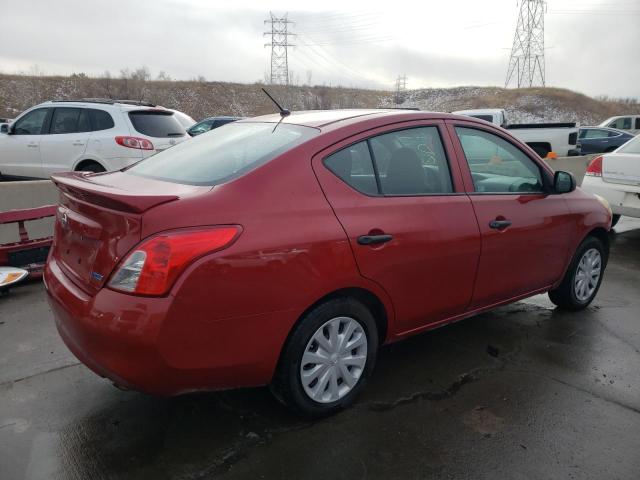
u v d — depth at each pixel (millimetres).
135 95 54938
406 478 2416
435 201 3137
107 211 2359
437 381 3307
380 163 2975
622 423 2889
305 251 2523
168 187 2637
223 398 3035
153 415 2865
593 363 3598
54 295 2604
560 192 3965
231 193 2449
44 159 8617
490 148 3629
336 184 2748
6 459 2490
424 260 3025
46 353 3578
